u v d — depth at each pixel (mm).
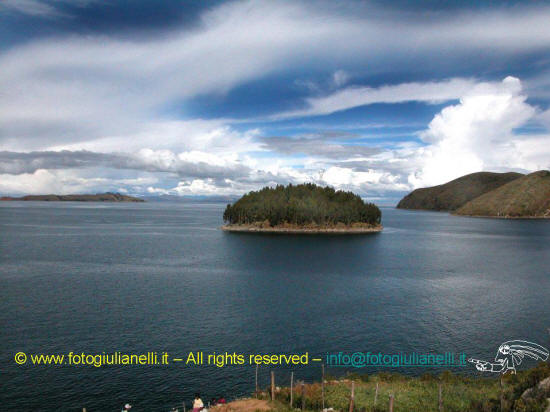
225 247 179250
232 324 64625
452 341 57844
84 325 62750
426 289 94375
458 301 82062
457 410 31453
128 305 75500
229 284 98188
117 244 182125
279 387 41562
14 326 61781
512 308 76438
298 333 60625
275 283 100312
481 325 65312
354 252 168375
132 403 39219
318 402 34438
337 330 62250
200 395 41000
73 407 38281
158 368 47281
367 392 36844
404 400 34344
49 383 43000
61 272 110188
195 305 76562
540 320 68375
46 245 172000
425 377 42531
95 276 105312
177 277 106375
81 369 46562
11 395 40344
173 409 38219
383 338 58906
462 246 198000
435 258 152750
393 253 167250
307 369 47781
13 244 173500
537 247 194875
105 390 41688
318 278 108125
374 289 94062
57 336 57594
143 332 60000
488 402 31844
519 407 27516
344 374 46406
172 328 62094
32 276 103812
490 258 153750
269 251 167500
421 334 60750
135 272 112500
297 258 147750
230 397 40625
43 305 74375
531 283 103062
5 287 90188
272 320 67125
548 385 29344
